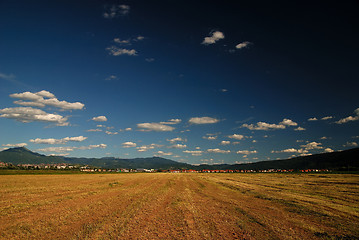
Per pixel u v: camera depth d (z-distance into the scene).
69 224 15.95
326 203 26.48
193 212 20.61
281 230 14.96
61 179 65.38
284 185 52.12
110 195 31.86
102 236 13.29
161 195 33.00
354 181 62.69
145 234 13.77
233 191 39.72
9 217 17.86
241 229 15.15
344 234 14.50
